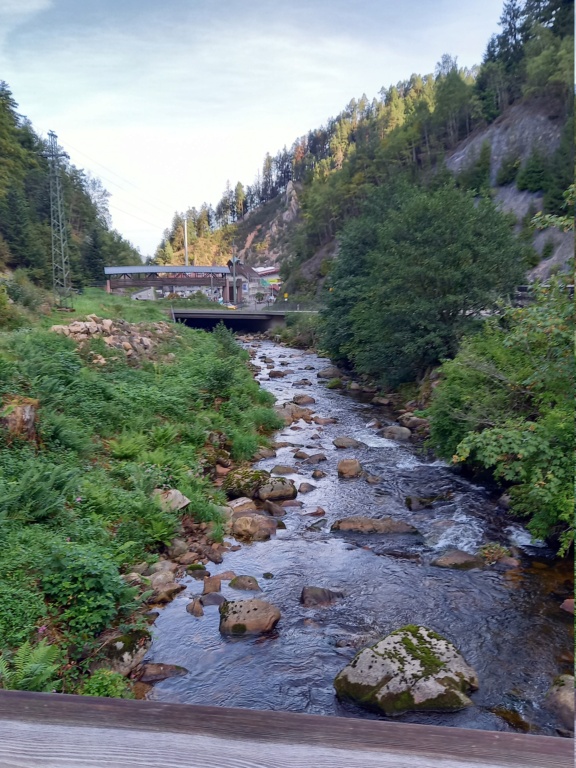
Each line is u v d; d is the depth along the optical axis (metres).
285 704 6.63
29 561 8.08
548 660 7.26
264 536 11.22
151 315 38.06
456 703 6.40
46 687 6.12
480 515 12.00
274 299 87.06
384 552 10.54
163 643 7.75
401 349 22.78
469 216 21.59
